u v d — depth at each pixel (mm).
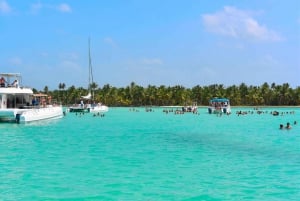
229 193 15828
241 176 19188
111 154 26594
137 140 36344
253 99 195125
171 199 14867
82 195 15367
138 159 24422
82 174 19422
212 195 15508
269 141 35594
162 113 112125
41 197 15039
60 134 41844
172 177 18859
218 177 18922
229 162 23438
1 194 15438
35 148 29469
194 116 91625
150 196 15281
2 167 21203
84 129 49500
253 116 91812
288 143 33906
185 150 29016
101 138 38031
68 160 23766
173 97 198625
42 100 70000
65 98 194875
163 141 35469
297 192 16062
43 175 19078
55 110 71125
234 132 45812
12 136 38688
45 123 59438
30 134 41094
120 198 14969
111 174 19500
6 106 54875
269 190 16375
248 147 30969
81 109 101250
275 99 195250
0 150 28172
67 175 19125
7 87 55125
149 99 198625
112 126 56062
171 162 23312
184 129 50781
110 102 195875
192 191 16125
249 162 23438
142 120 73562
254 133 44312
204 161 23766
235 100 196125
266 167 21750
